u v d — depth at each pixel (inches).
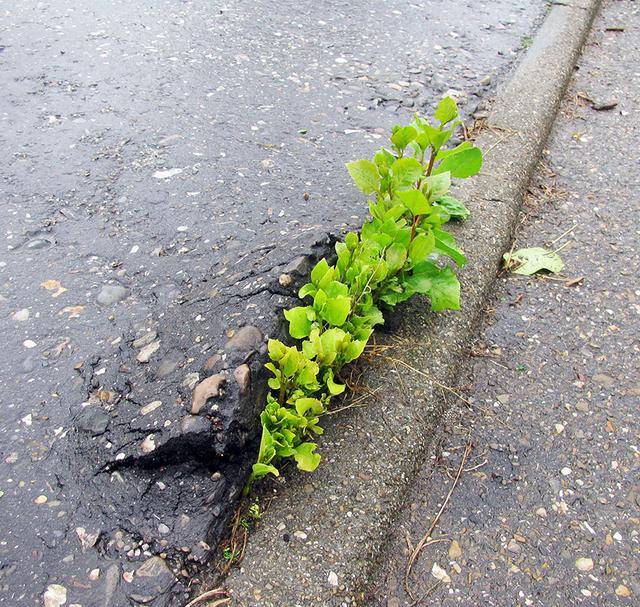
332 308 30.4
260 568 26.2
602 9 76.5
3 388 32.5
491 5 72.6
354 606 26.0
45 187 44.9
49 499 28.0
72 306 36.8
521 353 37.7
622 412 34.9
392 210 33.7
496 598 27.3
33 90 53.8
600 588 27.8
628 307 40.8
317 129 51.7
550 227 46.4
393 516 29.2
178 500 27.7
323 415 31.7
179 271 38.7
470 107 55.6
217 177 46.1
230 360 29.9
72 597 25.0
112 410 30.8
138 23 64.4
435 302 34.8
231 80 56.9
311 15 68.7
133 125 50.8
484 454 32.7
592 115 58.4
